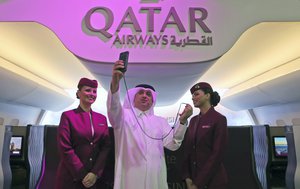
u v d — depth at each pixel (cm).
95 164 173
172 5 248
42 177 228
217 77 583
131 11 245
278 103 498
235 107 695
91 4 246
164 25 243
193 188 174
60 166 178
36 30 323
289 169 246
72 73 541
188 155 189
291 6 248
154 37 242
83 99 185
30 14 243
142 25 243
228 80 614
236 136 236
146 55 240
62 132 173
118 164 173
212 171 169
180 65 249
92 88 186
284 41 354
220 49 242
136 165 176
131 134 181
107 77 314
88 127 179
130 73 282
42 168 229
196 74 305
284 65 448
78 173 165
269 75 484
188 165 189
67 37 241
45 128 236
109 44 241
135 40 241
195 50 241
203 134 179
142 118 190
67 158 167
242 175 229
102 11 245
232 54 411
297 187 231
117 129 181
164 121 202
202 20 246
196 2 249
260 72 523
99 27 243
